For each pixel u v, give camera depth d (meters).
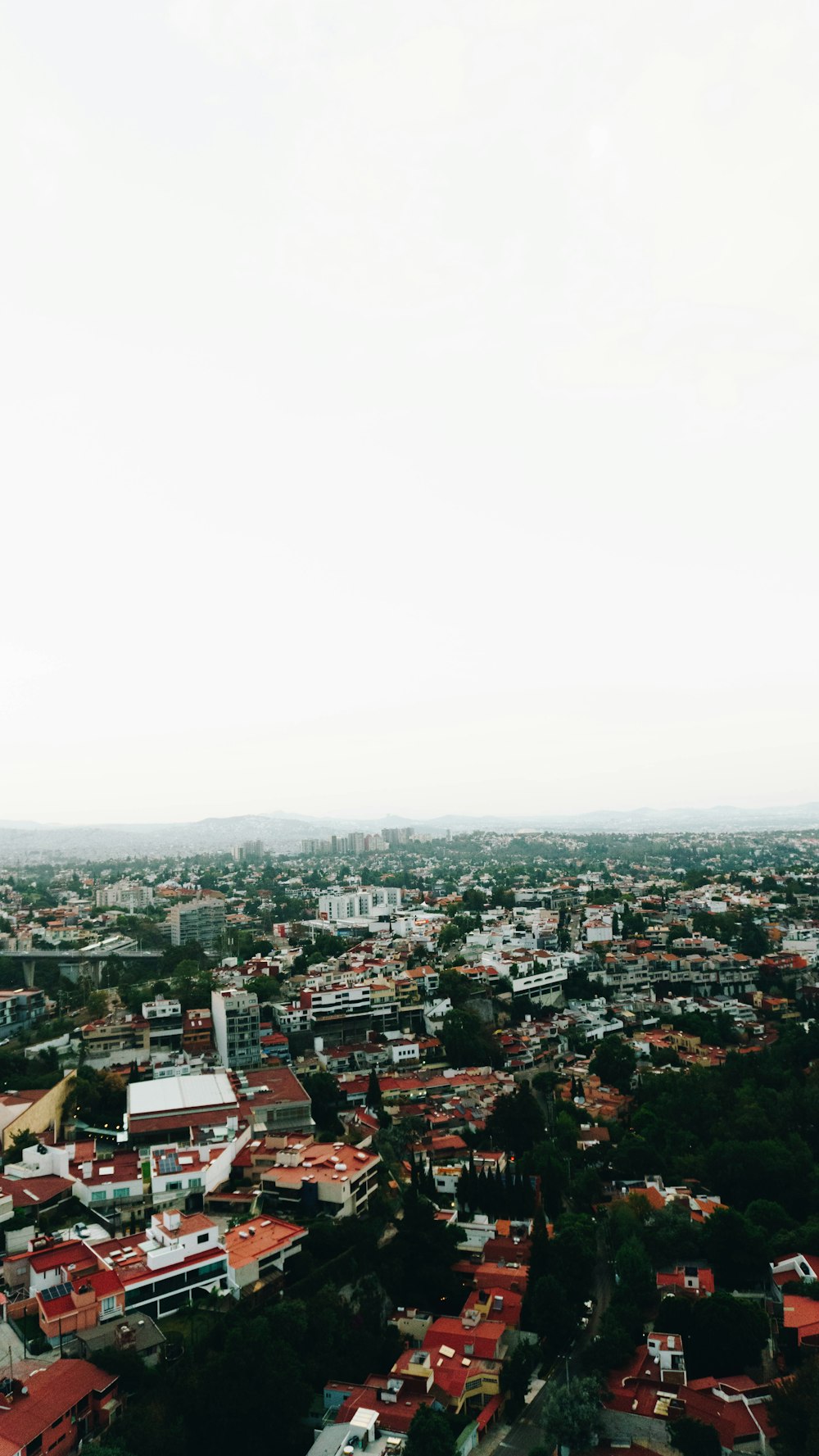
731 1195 146.62
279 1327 103.31
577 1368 107.12
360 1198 138.12
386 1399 96.88
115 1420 89.94
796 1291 110.31
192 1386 94.06
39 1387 88.25
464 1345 107.62
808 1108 167.38
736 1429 90.00
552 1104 195.50
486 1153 161.50
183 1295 106.69
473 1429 95.00
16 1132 153.62
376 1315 116.06
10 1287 107.75
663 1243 126.44
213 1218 127.62
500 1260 129.62
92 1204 127.50
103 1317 100.31
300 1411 95.56
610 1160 159.75
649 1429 93.06
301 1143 149.38
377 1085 187.62
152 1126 151.38
